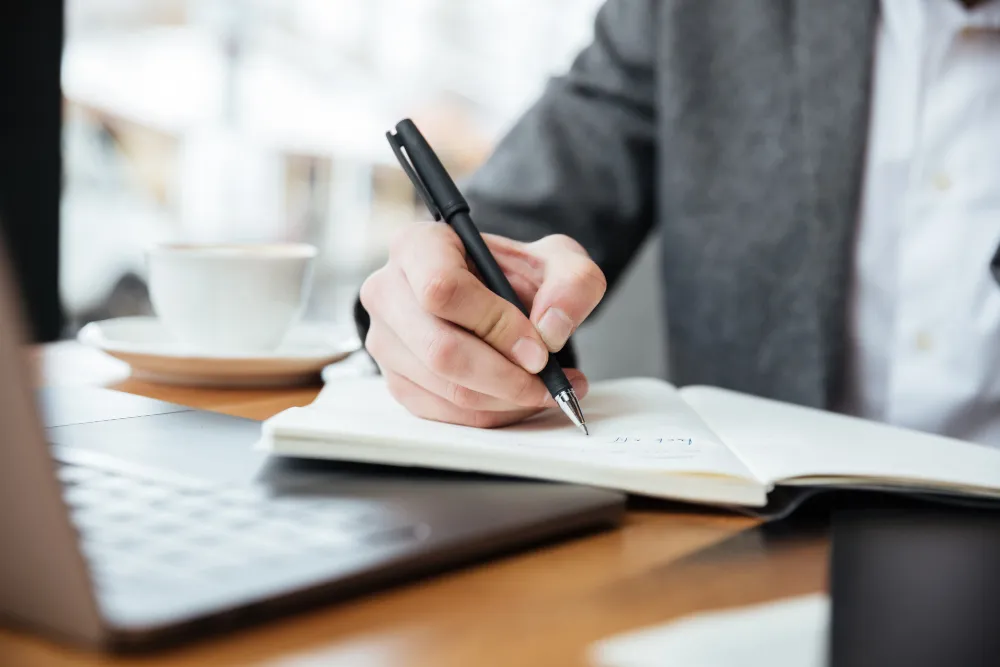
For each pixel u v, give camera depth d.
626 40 1.10
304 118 2.08
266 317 0.71
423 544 0.32
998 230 0.89
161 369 0.68
